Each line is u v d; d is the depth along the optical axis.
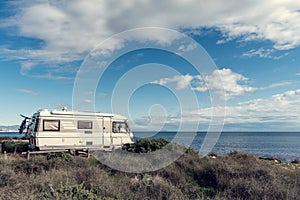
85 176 7.91
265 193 6.75
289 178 7.98
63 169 9.18
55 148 15.71
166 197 6.65
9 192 6.21
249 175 8.22
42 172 8.50
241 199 6.72
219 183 7.89
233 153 12.93
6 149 17.59
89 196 5.98
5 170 7.90
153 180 7.46
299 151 34.19
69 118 16.31
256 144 50.91
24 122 17.05
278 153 30.41
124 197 6.42
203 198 6.68
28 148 16.44
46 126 15.67
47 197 5.79
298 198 6.49
